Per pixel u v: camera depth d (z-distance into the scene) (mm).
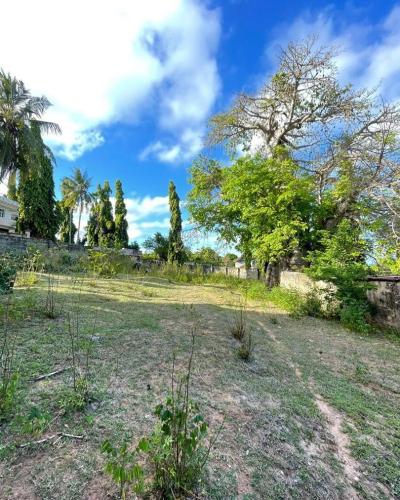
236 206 10555
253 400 2316
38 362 2461
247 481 1451
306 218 9344
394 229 7586
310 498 1406
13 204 19672
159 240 25203
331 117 10297
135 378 2406
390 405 2520
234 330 4160
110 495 1240
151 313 4938
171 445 1306
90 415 1791
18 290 5438
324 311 6359
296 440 1872
